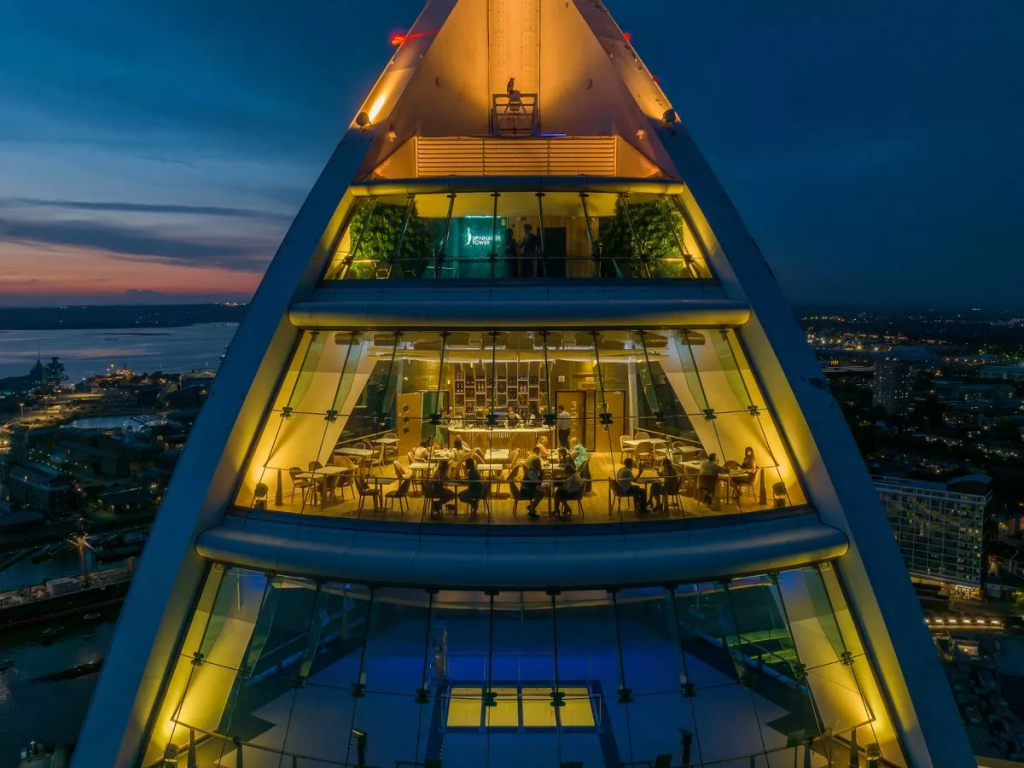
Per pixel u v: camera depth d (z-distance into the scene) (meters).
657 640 15.05
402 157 23.48
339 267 19.16
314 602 15.27
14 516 183.12
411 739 14.38
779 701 14.87
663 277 18.94
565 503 16.00
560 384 17.62
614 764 14.09
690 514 16.11
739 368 17.95
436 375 17.62
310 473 16.78
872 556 15.59
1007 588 145.88
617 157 24.73
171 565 15.48
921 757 14.52
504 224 19.95
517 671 14.86
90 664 111.56
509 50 29.91
